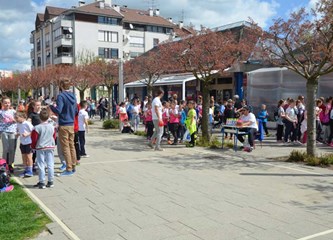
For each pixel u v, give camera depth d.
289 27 9.73
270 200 6.30
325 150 12.44
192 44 13.78
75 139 9.63
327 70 9.49
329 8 8.85
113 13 64.50
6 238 4.55
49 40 66.94
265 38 10.09
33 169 8.76
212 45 13.30
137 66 23.88
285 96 19.42
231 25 24.91
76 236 4.68
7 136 8.56
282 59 10.40
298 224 5.13
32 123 8.58
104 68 27.91
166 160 10.34
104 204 6.07
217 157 10.84
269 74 20.25
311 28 9.57
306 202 6.20
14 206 5.77
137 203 6.12
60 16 62.94
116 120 21.86
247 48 12.83
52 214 5.53
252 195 6.62
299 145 13.71
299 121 14.28
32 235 4.71
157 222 5.19
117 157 10.86
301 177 8.09
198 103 18.75
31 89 47.47
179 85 27.59
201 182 7.62
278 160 10.26
